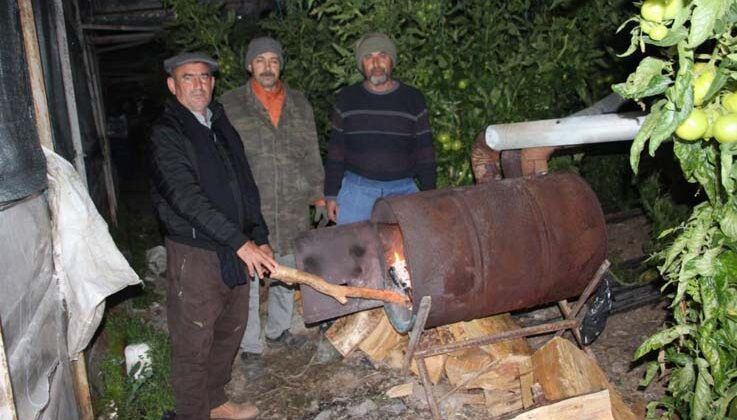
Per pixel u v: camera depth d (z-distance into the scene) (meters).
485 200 2.84
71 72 4.27
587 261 2.92
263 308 4.39
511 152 3.17
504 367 3.17
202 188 2.81
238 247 2.72
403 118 3.64
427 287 2.70
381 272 3.01
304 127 3.67
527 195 2.90
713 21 1.18
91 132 5.40
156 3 6.04
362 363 3.65
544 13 4.39
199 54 2.84
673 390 2.24
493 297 2.82
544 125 2.75
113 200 6.41
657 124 1.34
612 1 4.28
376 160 3.63
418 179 3.88
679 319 2.03
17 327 2.05
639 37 1.37
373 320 3.66
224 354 3.17
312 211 4.78
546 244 2.84
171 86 2.97
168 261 2.90
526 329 3.11
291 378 3.59
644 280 4.24
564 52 4.20
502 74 4.18
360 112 3.63
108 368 3.42
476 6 4.12
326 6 4.21
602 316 3.17
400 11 4.03
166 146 2.73
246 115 3.52
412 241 2.70
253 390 3.51
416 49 4.15
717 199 1.63
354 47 4.14
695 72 1.37
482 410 3.14
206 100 2.87
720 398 1.89
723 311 1.63
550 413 2.64
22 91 2.30
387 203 2.83
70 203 2.58
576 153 4.38
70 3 5.32
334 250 2.99
